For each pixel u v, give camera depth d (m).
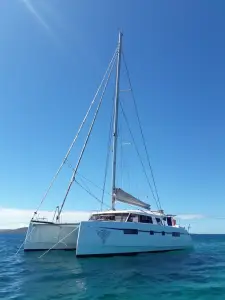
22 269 11.58
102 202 17.16
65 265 12.38
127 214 15.91
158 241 16.39
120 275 10.51
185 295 7.99
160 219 17.73
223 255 18.73
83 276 10.23
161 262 13.96
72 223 15.13
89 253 13.26
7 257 15.68
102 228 13.70
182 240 19.02
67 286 8.78
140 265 12.75
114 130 18.11
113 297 7.64
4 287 8.67
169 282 9.60
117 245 14.07
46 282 9.31
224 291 8.48
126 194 17.48
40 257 14.52
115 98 18.77
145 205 18.22
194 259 15.91
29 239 15.59
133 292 8.20
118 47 19.86
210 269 12.45
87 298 7.51
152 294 8.04
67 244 16.20
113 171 17.58
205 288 8.83
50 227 16.06
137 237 15.01
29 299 7.36
